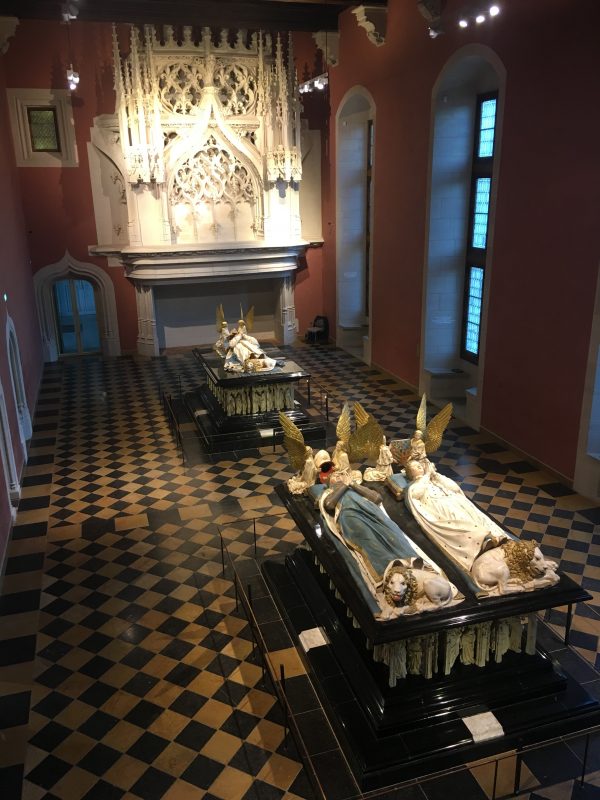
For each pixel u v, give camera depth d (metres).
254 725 5.86
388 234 15.73
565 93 9.34
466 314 14.26
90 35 16.70
